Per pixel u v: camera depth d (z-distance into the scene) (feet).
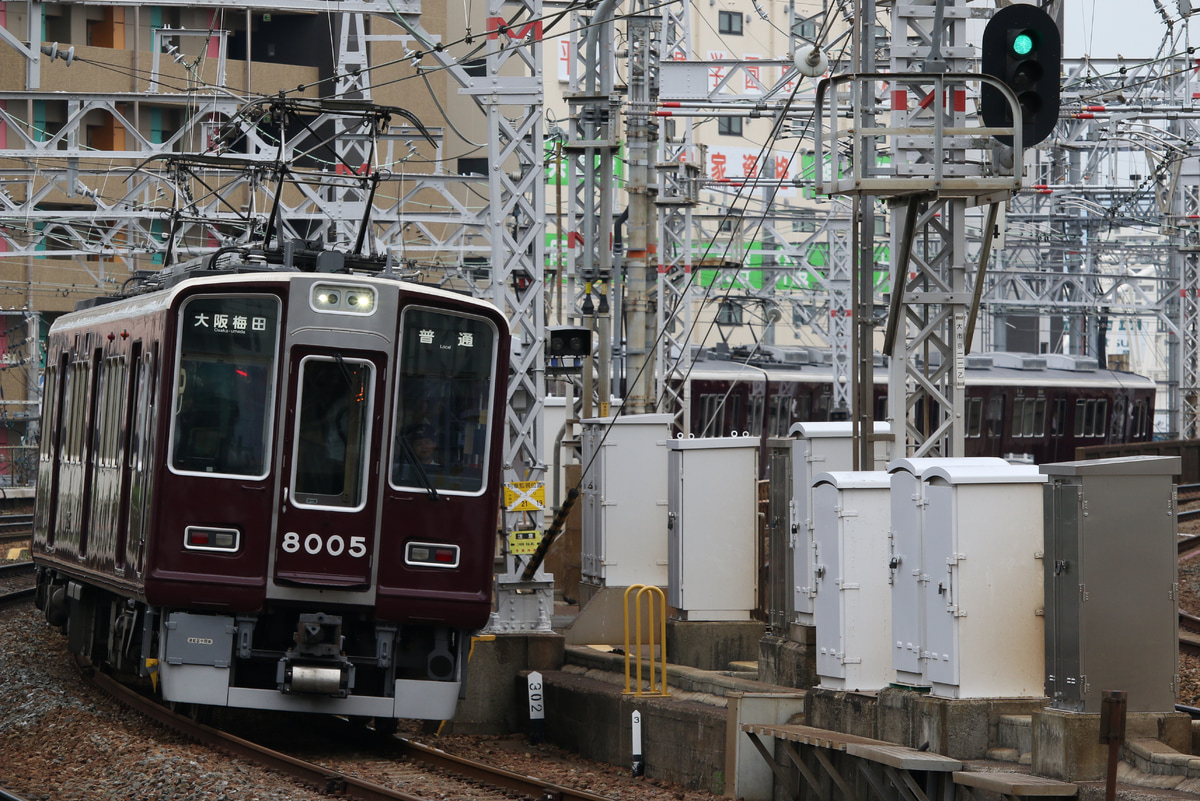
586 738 181.06
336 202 347.97
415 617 159.43
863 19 167.02
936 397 163.12
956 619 120.37
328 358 158.10
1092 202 527.40
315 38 620.49
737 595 188.24
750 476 189.06
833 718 136.46
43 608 232.94
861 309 163.22
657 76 312.29
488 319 163.84
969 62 171.63
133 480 165.48
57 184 400.06
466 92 215.72
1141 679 110.73
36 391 554.87
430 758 161.99
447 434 161.89
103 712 177.88
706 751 151.53
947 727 119.34
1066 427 520.83
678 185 357.41
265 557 156.35
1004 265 565.94
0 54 563.48
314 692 156.66
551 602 208.13
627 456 215.10
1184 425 542.16
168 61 586.45
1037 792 106.32
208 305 157.48
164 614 157.17
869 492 137.80
